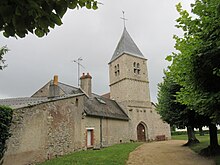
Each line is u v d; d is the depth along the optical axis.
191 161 12.26
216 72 5.64
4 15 2.10
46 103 13.12
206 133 40.12
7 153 9.61
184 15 5.63
